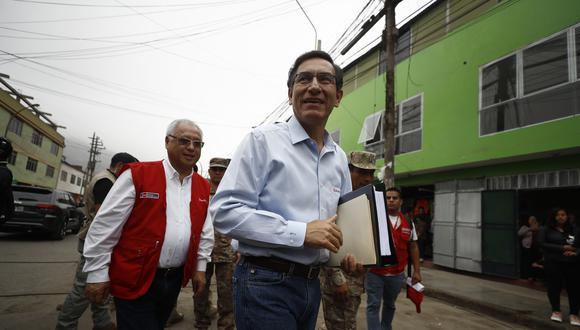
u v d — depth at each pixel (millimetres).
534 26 7641
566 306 5875
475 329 4801
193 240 2291
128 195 2066
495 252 8258
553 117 7109
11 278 5695
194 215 2326
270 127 1562
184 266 2270
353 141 14398
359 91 14172
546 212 8188
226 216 1365
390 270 3541
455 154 9234
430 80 10336
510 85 8031
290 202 1460
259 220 1320
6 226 9703
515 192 7984
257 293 1397
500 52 8336
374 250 1452
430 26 11070
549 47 7312
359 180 3426
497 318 5516
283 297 1415
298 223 1330
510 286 7504
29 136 27344
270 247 1392
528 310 5543
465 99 9117
